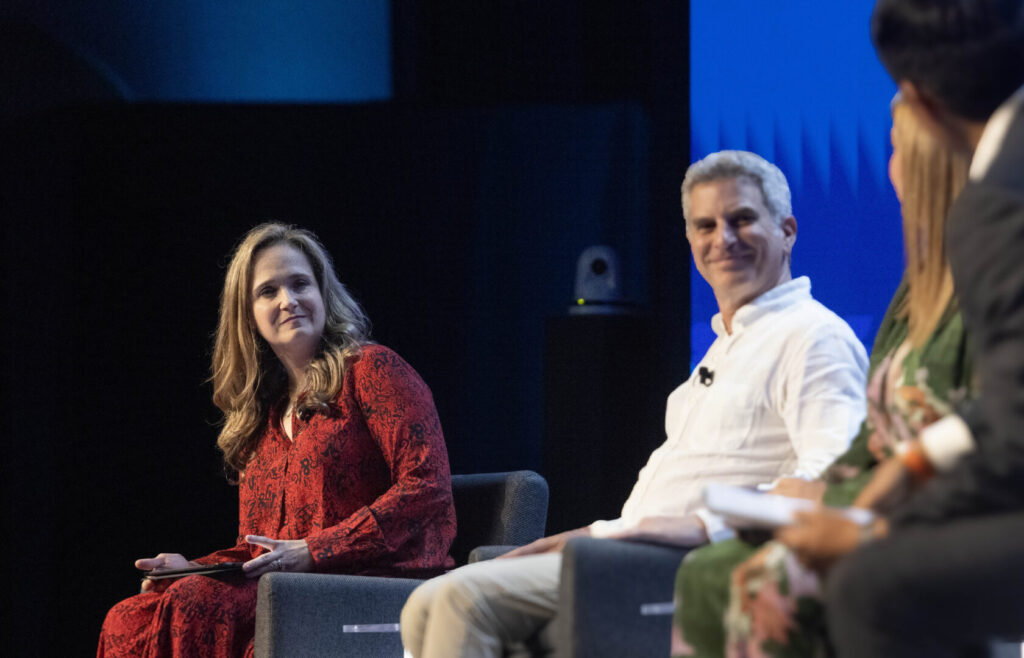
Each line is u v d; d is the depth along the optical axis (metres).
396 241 9.55
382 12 9.55
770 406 4.38
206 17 9.45
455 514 6.00
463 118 9.55
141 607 5.75
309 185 9.51
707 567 3.46
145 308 9.34
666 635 3.98
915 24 2.70
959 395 3.18
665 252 9.37
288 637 5.07
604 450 8.82
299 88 9.52
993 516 2.32
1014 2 2.66
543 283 9.51
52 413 9.19
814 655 3.17
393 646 5.34
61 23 9.25
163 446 9.30
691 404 4.64
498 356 9.53
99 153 9.33
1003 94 2.65
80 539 9.20
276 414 6.29
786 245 4.65
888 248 9.02
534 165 9.54
